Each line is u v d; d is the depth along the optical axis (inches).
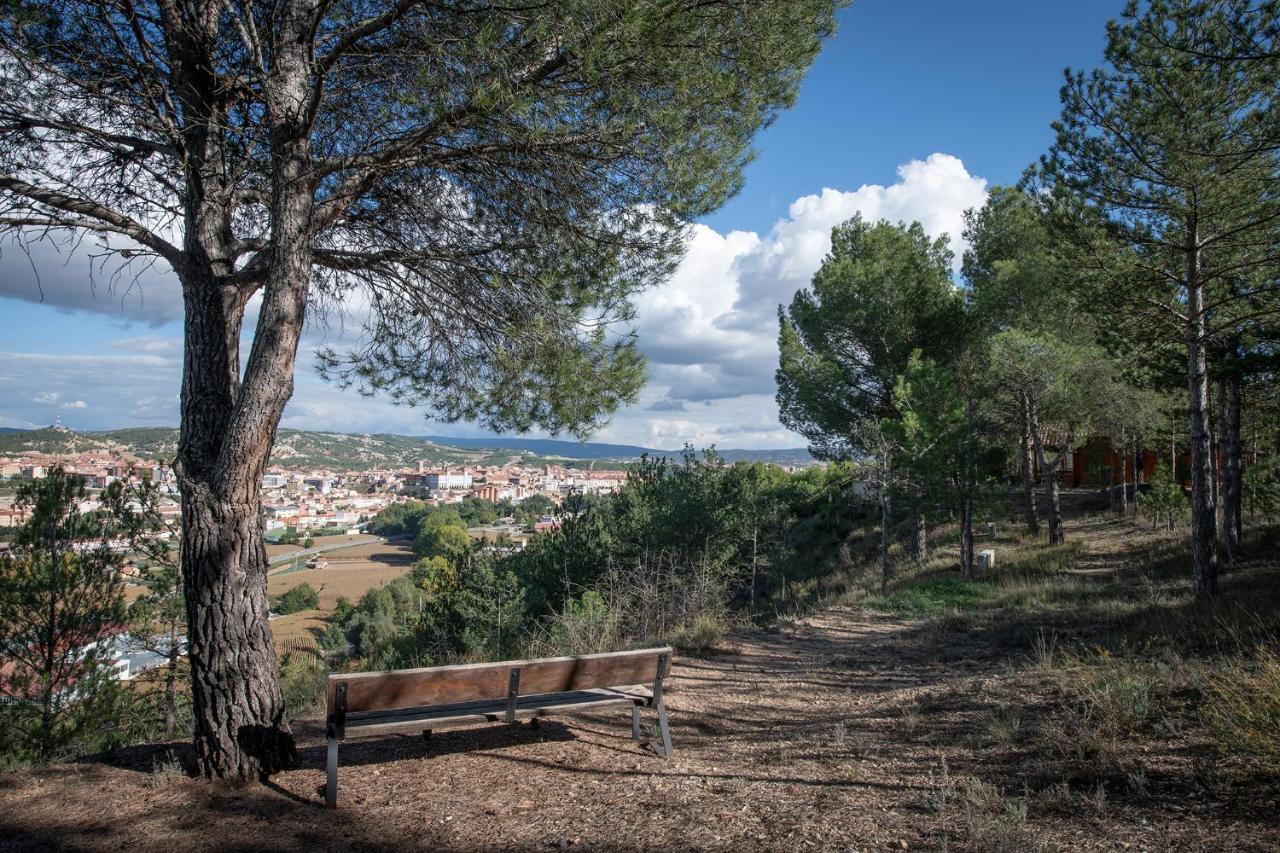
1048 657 250.2
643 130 190.1
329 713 147.5
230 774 156.6
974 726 184.7
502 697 162.6
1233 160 374.9
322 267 231.5
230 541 160.6
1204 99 367.6
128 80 182.9
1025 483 914.7
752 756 175.8
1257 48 341.1
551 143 186.2
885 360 869.8
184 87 182.2
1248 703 143.1
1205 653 229.1
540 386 233.8
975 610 446.9
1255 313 395.9
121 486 376.8
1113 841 107.7
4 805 146.8
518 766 168.2
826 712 225.9
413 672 151.8
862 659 324.8
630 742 191.2
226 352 175.5
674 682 275.6
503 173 202.1
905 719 199.8
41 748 304.7
